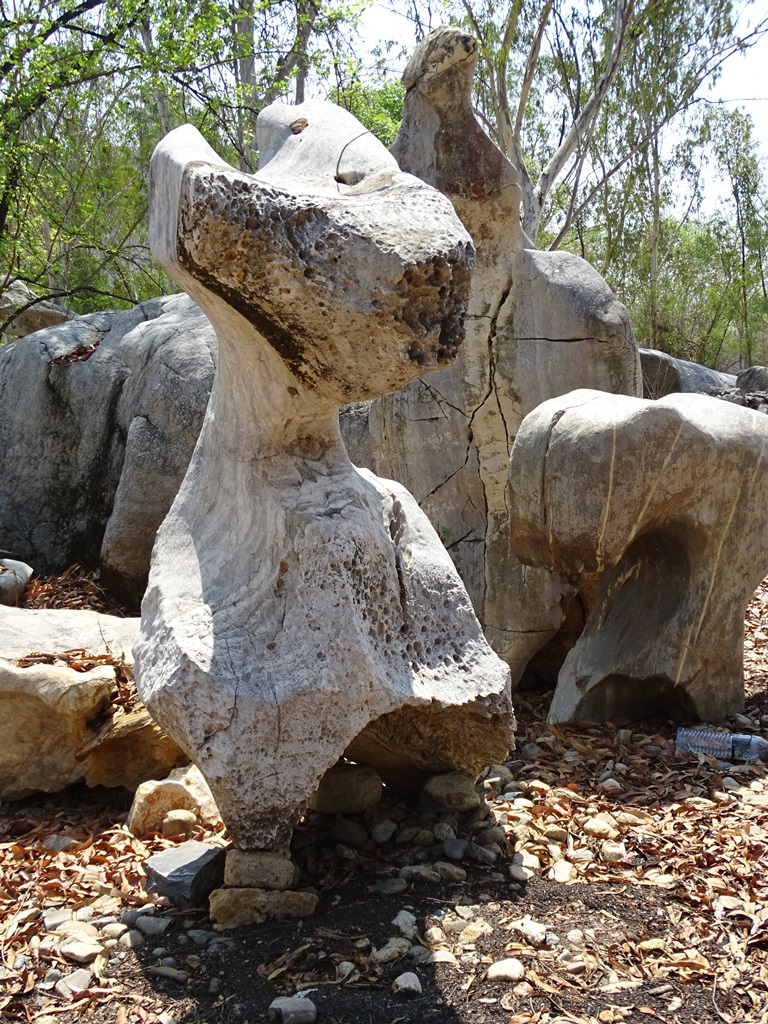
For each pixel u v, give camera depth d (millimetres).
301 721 2340
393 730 2701
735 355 26047
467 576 4684
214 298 2268
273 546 2473
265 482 2525
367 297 2102
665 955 2215
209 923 2400
